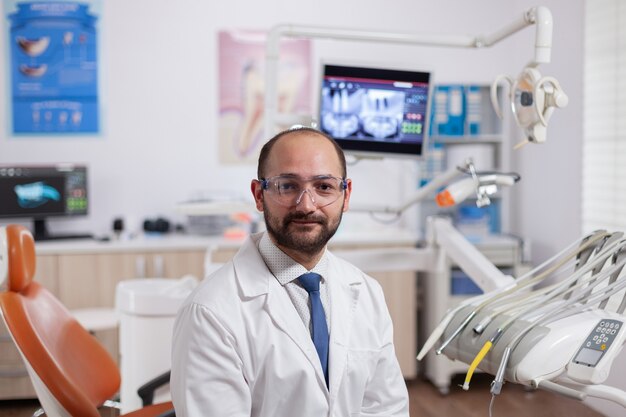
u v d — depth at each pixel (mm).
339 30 2578
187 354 1487
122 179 4359
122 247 3846
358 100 2621
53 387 1860
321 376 1536
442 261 2760
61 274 3824
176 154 4395
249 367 1513
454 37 2564
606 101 3543
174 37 4344
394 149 2660
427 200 4352
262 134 4445
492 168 4316
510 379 1679
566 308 1754
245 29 4383
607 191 3562
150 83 4344
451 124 4234
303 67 4430
